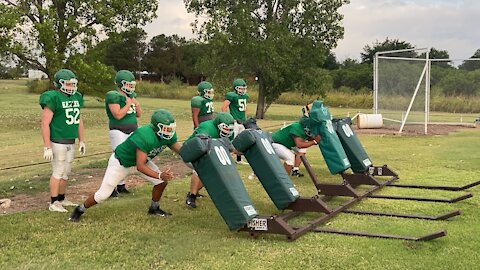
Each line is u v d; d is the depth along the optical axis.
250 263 5.53
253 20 26.16
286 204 7.32
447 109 28.69
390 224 7.05
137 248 6.03
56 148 7.68
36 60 21.36
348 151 9.73
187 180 10.28
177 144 7.43
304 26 26.94
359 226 6.96
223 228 6.86
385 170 10.10
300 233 6.46
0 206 8.08
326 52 27.72
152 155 7.35
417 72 21.83
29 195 8.96
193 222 7.16
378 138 17.77
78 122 7.95
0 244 6.17
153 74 73.00
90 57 22.14
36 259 5.69
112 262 5.60
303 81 27.42
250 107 36.81
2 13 19.41
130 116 9.05
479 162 12.15
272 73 26.06
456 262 5.53
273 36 25.95
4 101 38.16
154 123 7.08
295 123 9.48
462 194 8.86
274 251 5.92
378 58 22.08
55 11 20.98
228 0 26.45
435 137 17.95
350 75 51.41
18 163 12.66
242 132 7.40
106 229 6.77
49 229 6.76
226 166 6.57
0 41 20.05
